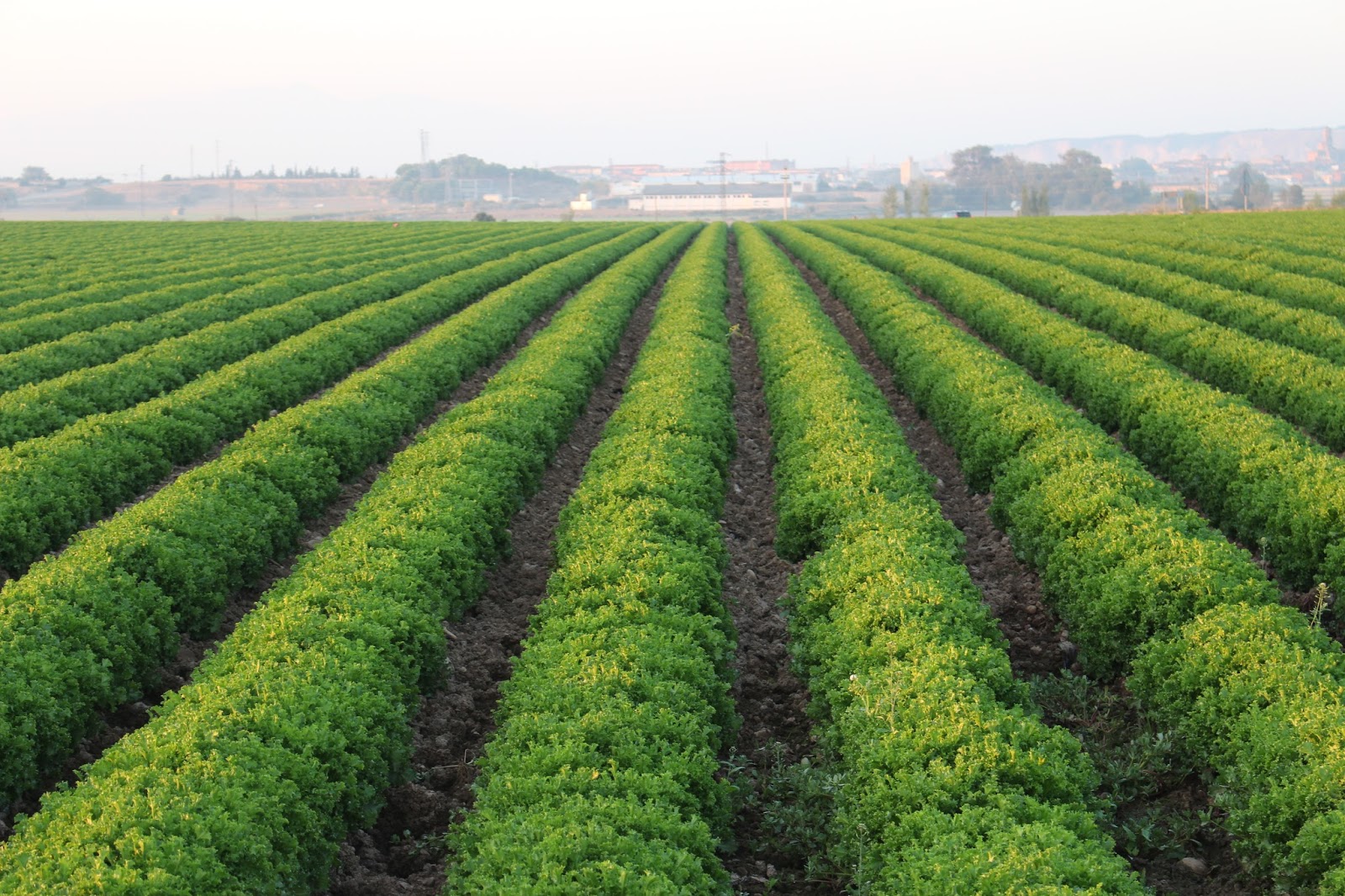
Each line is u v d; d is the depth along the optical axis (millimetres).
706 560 14305
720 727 10852
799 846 10023
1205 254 51031
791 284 41219
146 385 24828
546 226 106312
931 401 24062
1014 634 14492
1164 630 12055
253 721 9820
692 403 21156
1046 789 9156
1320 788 8734
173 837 8094
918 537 14055
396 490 16062
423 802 10867
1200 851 9852
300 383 25812
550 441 21016
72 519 17000
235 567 15062
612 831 8281
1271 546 15391
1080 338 27156
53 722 10914
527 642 12250
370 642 11695
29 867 7934
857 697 10586
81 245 71000
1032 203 191750
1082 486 15375
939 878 7938
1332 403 20812
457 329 30625
